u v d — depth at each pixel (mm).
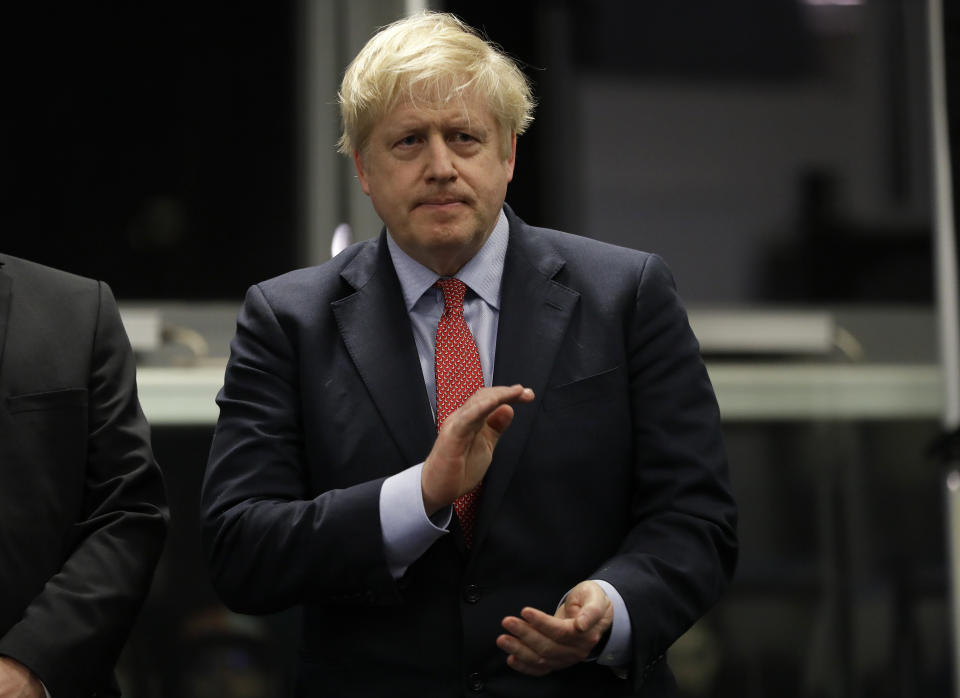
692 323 9586
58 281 5547
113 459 5344
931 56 9516
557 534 4773
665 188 9664
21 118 9453
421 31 4848
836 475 9359
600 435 4855
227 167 9562
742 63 9711
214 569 4805
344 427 4855
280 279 5227
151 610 8773
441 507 4555
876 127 9703
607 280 5051
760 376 9484
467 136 4797
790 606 9234
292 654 8859
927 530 9312
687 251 9680
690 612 4660
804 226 9688
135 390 5547
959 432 8281
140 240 9531
